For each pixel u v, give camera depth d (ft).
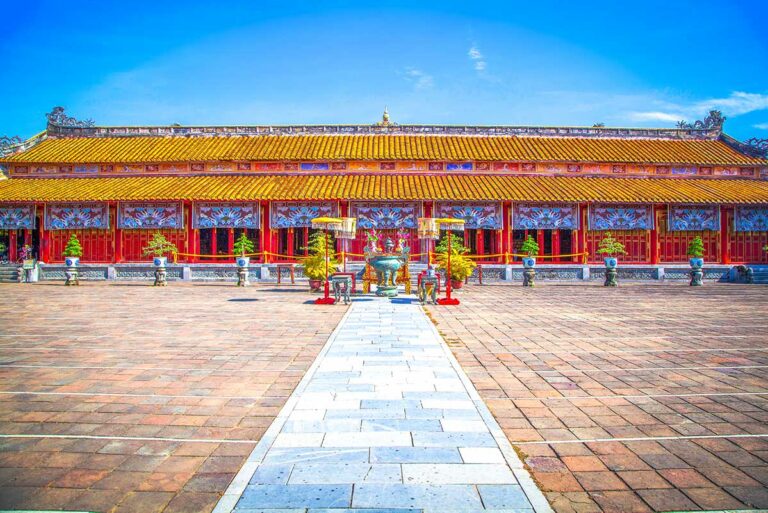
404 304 64.69
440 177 121.19
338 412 22.00
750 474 16.76
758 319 52.37
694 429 20.76
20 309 60.59
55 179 122.62
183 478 16.43
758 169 124.98
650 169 123.75
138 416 22.22
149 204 115.44
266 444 18.62
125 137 135.03
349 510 14.24
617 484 16.03
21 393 25.61
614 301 70.13
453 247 100.01
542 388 26.53
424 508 14.33
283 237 116.98
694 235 116.67
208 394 25.46
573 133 135.23
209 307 62.34
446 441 18.86
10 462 17.60
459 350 36.19
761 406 23.73
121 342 39.27
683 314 56.24
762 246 116.67
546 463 17.51
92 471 16.94
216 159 121.70
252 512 14.16
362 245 114.01
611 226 114.83
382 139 131.64
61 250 116.57
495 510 14.26
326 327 46.32
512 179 120.57
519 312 57.47
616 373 29.73
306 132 134.51
